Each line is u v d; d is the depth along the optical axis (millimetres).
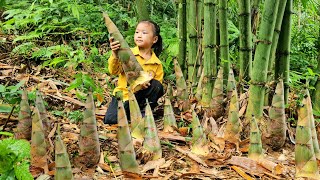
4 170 1886
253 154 2473
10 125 2854
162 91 3182
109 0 5945
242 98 3107
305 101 2285
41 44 4934
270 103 3123
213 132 2904
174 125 2910
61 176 1931
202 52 3547
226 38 3336
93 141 2268
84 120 2254
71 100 3441
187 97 3293
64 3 5027
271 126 2730
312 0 4336
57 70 4262
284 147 2826
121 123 2160
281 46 3115
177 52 4203
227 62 3359
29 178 1836
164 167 2373
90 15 5152
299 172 2314
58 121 3033
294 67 5148
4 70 4129
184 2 3639
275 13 2664
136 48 3268
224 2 3264
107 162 2393
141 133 2666
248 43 3227
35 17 4750
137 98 3059
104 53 4746
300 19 5957
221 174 2330
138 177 2182
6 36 4988
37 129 2176
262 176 2338
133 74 2727
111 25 2670
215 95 3105
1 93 3051
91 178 2191
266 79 2863
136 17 5133
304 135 2287
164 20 5305
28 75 3980
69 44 4859
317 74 3025
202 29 3623
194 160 2475
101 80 4137
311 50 5539
